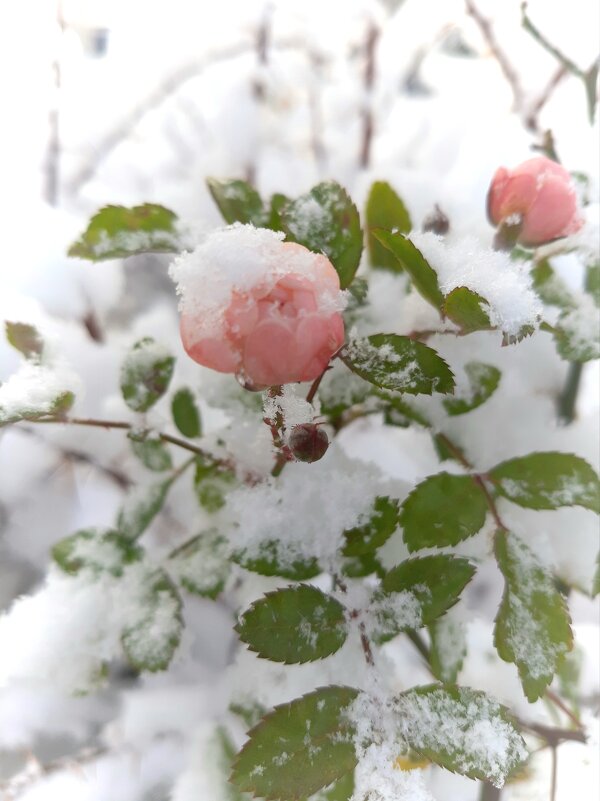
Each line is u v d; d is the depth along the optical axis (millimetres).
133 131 352
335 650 192
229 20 369
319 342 171
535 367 253
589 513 235
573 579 234
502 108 354
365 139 350
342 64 370
